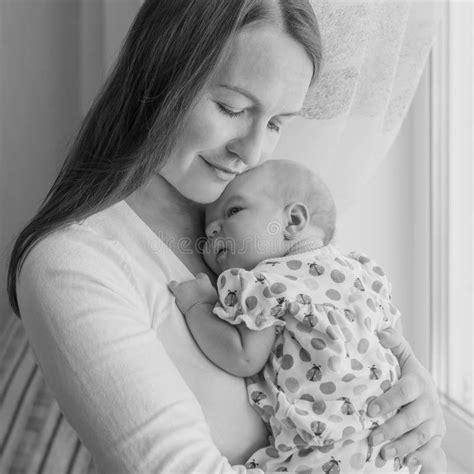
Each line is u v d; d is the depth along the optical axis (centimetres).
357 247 181
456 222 178
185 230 109
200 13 89
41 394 200
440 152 178
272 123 102
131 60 96
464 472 161
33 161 276
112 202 95
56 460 177
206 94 92
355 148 153
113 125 98
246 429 99
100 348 83
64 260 89
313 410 98
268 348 100
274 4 91
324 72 142
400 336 114
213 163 97
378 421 101
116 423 80
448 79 177
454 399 176
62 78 277
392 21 147
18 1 269
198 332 97
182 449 78
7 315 260
